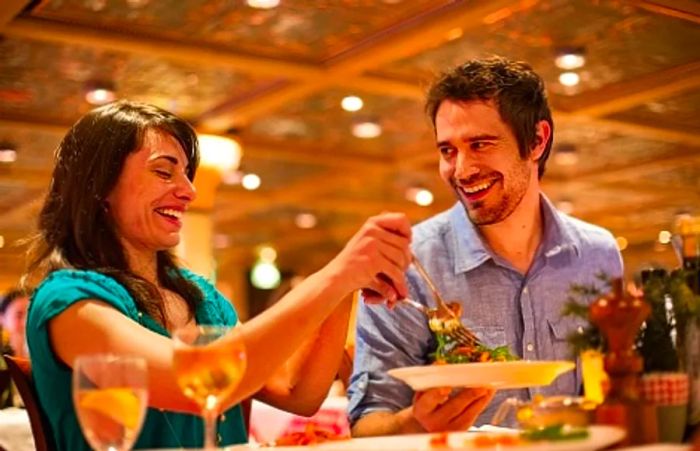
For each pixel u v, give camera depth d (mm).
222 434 2178
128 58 6055
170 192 2092
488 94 2297
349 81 6703
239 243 16203
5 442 3234
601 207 12516
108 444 1372
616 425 1404
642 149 9133
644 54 6293
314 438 1600
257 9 5359
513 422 2090
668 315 1583
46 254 2109
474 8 5273
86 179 2072
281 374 2234
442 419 1788
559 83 6984
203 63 6176
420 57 6223
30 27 5363
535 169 2479
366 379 2365
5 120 7328
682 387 1481
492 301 2479
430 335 2420
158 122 2125
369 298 1841
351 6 5348
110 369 1380
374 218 1692
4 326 4312
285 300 1656
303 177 10609
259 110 7582
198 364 1407
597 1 5195
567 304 1599
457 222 2557
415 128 8461
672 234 1948
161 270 2291
